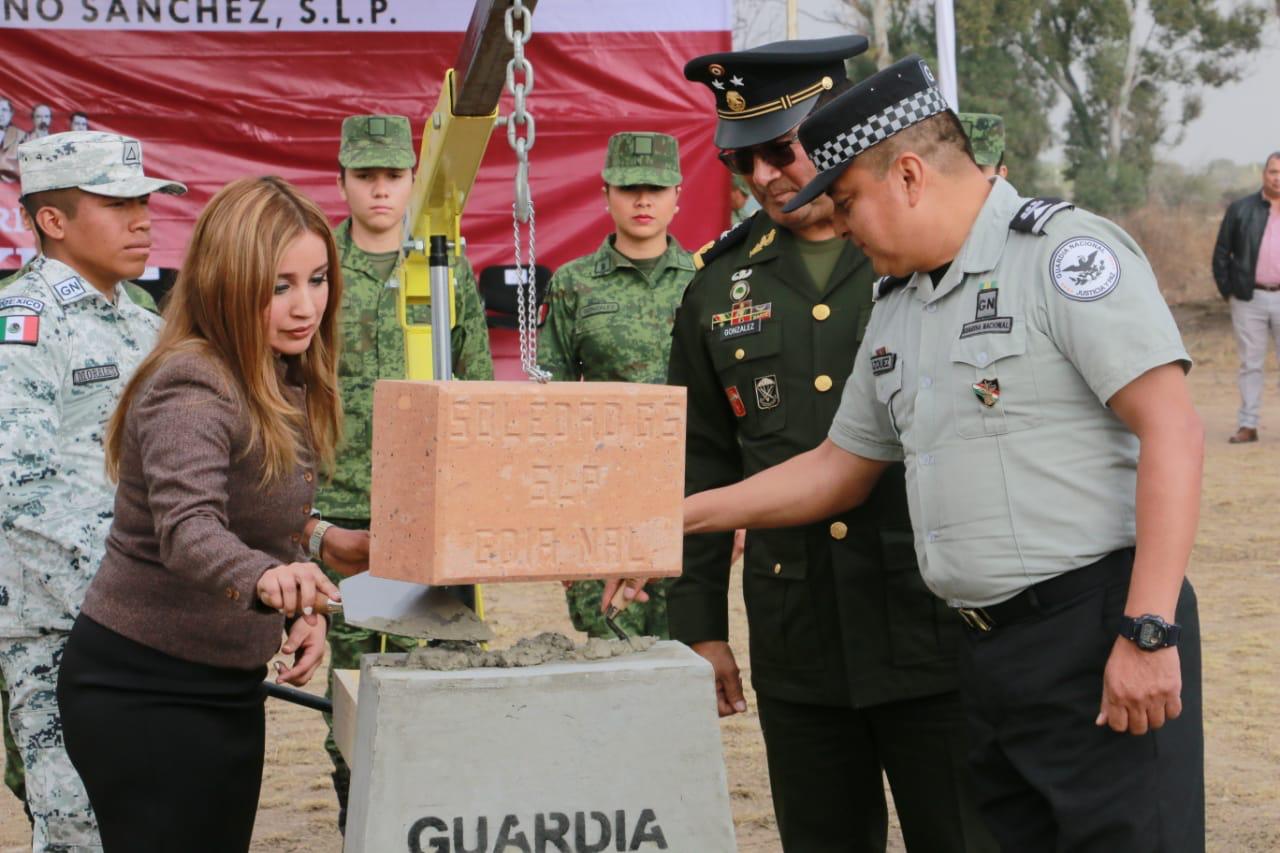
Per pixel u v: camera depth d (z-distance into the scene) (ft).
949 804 9.81
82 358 10.36
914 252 8.09
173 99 24.40
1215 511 30.58
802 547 10.03
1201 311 74.43
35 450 9.98
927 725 9.78
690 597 10.73
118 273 10.69
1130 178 83.66
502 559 6.86
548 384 7.02
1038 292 7.77
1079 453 7.77
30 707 10.14
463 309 15.16
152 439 7.62
